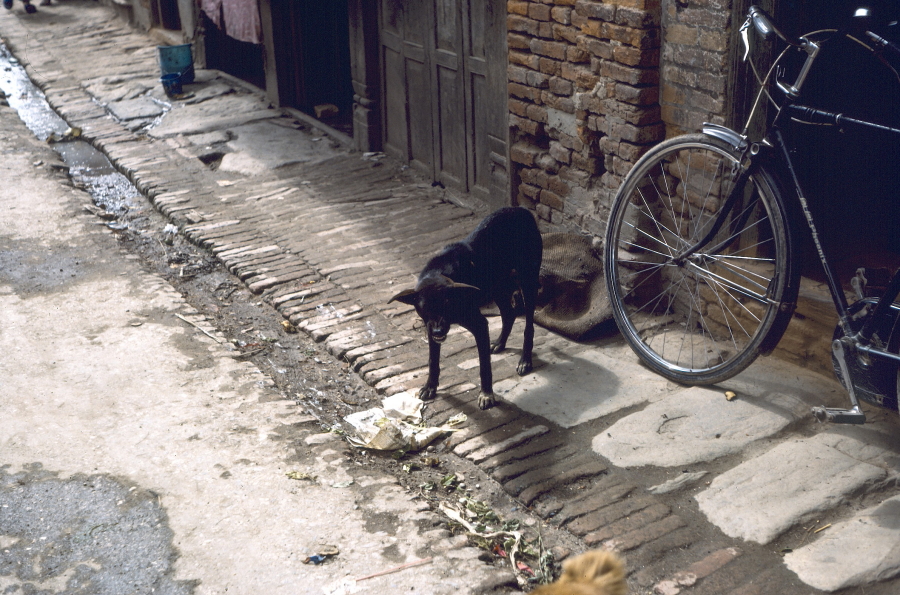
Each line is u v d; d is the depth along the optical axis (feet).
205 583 10.77
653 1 15.40
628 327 15.53
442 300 13.42
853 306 12.43
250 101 34.22
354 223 22.81
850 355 12.28
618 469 12.83
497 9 20.01
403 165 26.84
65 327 17.72
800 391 14.21
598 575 5.71
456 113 23.45
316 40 32.81
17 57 43.88
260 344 17.47
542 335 17.13
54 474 13.01
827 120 12.50
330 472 13.00
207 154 28.78
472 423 14.25
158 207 24.91
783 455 12.62
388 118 27.17
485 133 22.49
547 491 12.48
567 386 15.11
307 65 32.89
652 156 14.83
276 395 15.24
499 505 12.44
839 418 11.93
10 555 11.35
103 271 20.51
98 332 17.51
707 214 15.71
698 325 16.67
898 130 11.69
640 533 11.44
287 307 18.70
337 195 24.86
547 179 19.26
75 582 10.85
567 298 17.62
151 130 31.60
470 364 16.11
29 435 14.01
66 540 11.62
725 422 13.61
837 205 16.49
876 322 11.96
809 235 16.01
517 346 16.72
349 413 15.06
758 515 11.51
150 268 21.15
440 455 13.71
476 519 12.10
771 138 13.26
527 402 14.70
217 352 16.78
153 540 11.57
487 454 13.41
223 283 20.35
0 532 11.78
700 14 14.73
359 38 26.61
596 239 17.99
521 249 15.12
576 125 17.74
